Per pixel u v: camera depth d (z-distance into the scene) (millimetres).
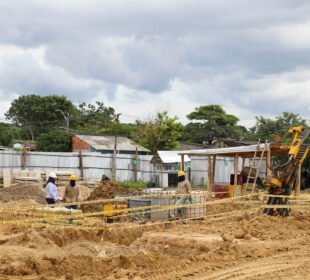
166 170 50781
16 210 18578
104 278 11414
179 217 20891
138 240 16969
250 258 13500
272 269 12367
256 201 22984
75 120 83438
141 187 43656
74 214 18391
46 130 79875
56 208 18781
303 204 24844
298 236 16781
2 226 19156
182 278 11461
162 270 12164
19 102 82562
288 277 11602
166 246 16062
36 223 17391
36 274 11789
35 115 82562
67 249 14414
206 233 17641
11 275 11625
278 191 21812
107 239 17906
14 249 14484
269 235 16906
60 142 59812
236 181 27250
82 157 46281
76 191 20609
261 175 39000
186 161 47062
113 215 20047
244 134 77188
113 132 75125
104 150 57625
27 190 32344
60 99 83188
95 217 23125
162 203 21094
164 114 62531
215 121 77875
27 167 44000
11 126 76625
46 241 15258
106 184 30250
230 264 12797
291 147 22281
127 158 49062
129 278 11383
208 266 12539
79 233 17375
